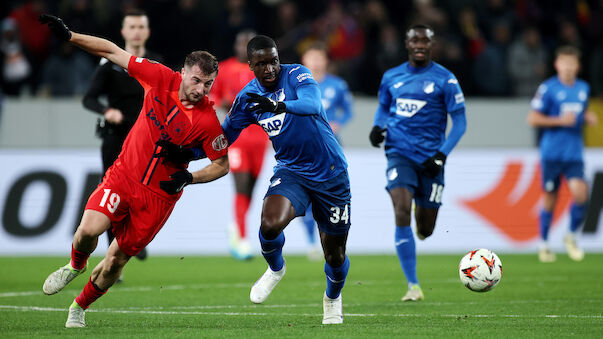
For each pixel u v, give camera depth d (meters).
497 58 58.97
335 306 22.59
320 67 46.50
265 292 22.89
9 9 61.56
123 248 20.86
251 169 45.31
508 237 52.66
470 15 61.12
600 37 64.44
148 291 32.03
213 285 34.31
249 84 22.23
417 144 29.39
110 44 21.03
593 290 31.88
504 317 23.98
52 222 49.56
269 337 19.64
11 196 49.34
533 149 53.09
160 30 59.25
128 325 22.36
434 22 58.88
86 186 49.97
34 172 49.69
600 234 52.06
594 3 66.00
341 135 53.88
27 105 52.19
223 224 51.28
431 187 29.50
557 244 52.41
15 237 49.22
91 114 52.47
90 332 20.69
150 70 20.91
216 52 59.31
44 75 55.78
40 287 33.28
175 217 51.03
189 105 20.83
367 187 51.97
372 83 59.66
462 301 28.56
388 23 62.78
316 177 21.94
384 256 49.25
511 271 40.03
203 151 21.61
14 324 22.50
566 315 24.45
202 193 51.28
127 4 59.34
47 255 48.72
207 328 21.61
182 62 59.25
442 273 39.69
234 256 45.09
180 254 50.66
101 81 31.38
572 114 44.59
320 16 65.19
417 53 29.55
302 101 20.58
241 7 59.75
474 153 52.66
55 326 22.03
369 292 31.80
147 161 20.66
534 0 65.75
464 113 29.53
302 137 21.66
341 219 22.03
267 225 21.08
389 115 30.47
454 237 52.31
